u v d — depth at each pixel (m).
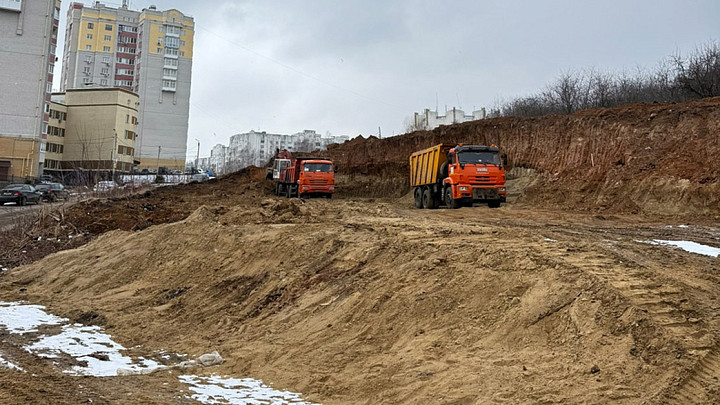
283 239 13.62
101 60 93.19
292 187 35.59
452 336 7.50
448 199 23.16
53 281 15.93
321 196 33.97
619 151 23.28
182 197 32.94
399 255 10.56
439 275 9.09
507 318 7.41
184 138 89.56
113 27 93.69
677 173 19.95
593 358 6.10
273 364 8.16
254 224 16.36
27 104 56.25
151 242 16.59
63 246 20.84
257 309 10.88
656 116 23.00
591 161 24.41
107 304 12.85
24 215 24.91
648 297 7.00
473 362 6.64
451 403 5.80
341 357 7.89
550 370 6.05
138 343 10.02
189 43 90.44
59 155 67.56
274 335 9.38
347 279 10.48
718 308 7.12
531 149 28.61
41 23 57.06
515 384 5.88
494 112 48.06
